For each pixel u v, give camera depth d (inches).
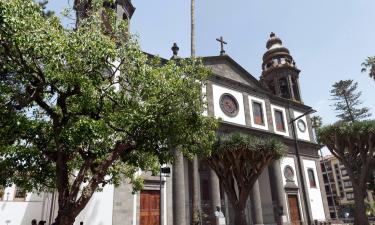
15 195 689.0
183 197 752.3
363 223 851.4
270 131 1081.4
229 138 617.0
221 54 1109.1
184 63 433.4
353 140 927.7
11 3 260.7
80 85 320.8
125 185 689.0
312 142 1218.6
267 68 1363.2
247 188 608.1
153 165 480.1
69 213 289.1
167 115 360.8
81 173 323.6
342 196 2691.9
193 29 599.5
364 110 1786.4
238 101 1045.2
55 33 313.7
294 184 1057.5
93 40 331.9
